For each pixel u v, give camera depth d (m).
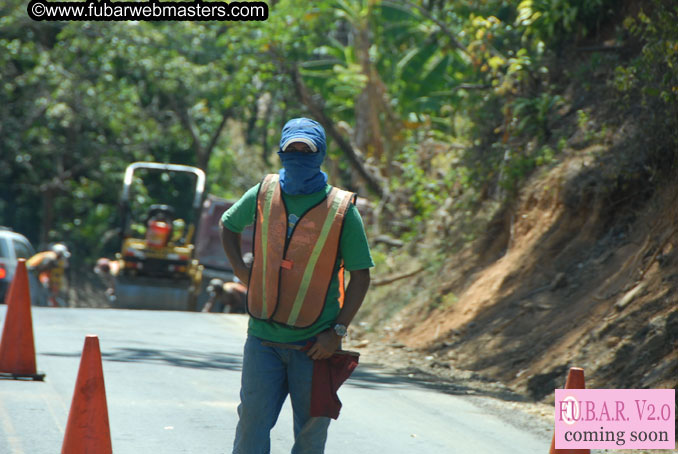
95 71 72.31
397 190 45.56
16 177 85.38
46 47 78.50
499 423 18.09
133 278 47.56
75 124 78.56
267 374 10.45
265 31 50.44
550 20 33.53
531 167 31.50
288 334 10.30
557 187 28.86
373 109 51.47
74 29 63.84
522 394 21.58
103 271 51.00
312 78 56.44
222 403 18.42
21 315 19.44
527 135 33.75
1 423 15.38
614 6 33.06
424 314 31.06
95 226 84.25
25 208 88.81
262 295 10.34
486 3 38.66
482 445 16.11
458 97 50.56
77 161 86.00
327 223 10.16
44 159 84.44
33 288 44.53
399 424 17.47
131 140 81.31
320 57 58.19
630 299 22.12
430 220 39.53
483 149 36.72
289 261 10.18
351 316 10.29
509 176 31.59
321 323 10.34
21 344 19.39
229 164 89.94
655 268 22.52
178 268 47.81
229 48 52.91
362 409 18.72
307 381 10.38
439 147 44.00
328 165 63.19
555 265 27.17
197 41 62.72
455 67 52.22
